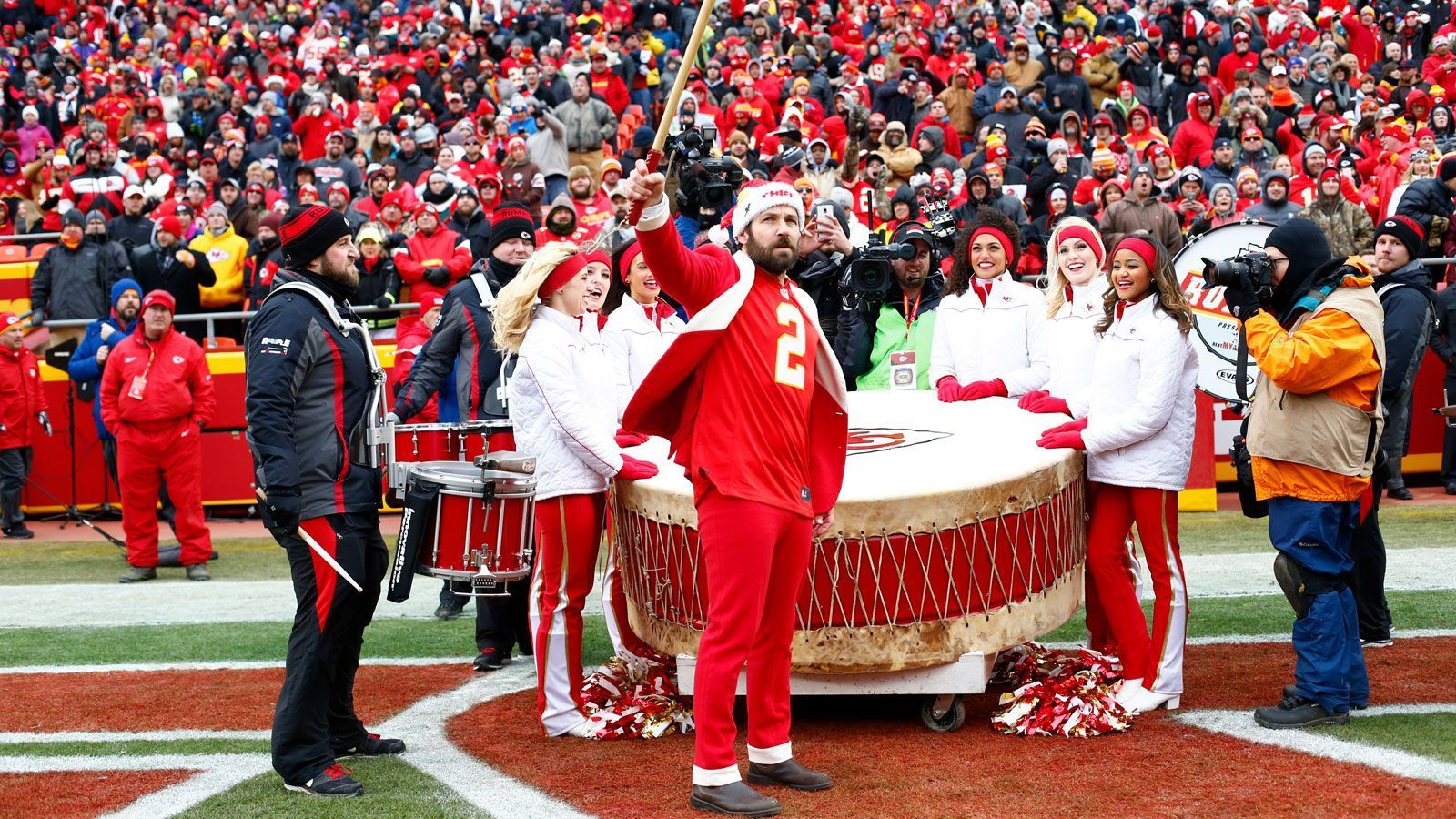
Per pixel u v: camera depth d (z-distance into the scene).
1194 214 12.26
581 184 13.08
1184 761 4.64
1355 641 5.12
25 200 17.27
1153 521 5.29
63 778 4.95
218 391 12.05
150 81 22.11
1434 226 10.92
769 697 4.52
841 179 12.10
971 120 16.91
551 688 5.30
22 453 11.60
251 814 4.46
